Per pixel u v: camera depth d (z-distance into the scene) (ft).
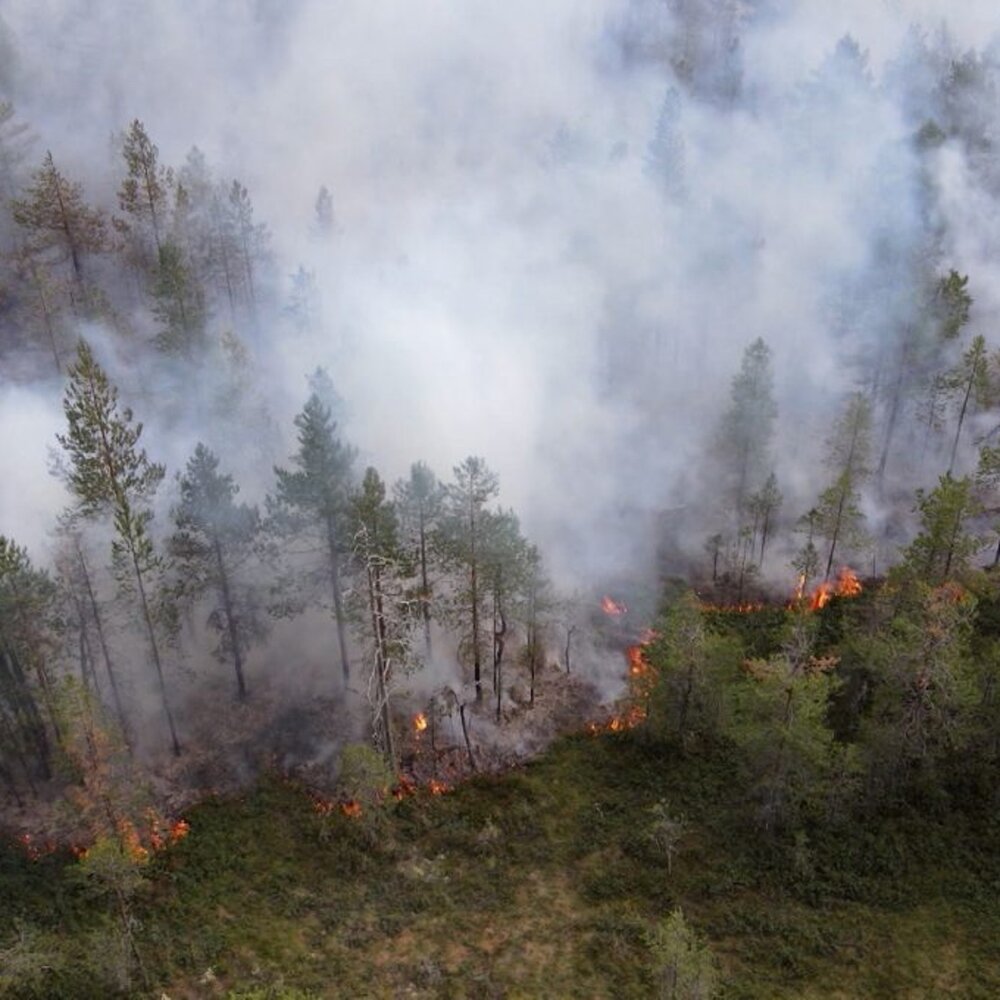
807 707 106.93
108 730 108.37
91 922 107.24
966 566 128.16
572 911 109.81
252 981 100.42
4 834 118.73
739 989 96.89
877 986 97.09
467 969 102.63
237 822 123.75
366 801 118.93
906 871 109.50
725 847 115.65
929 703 112.47
